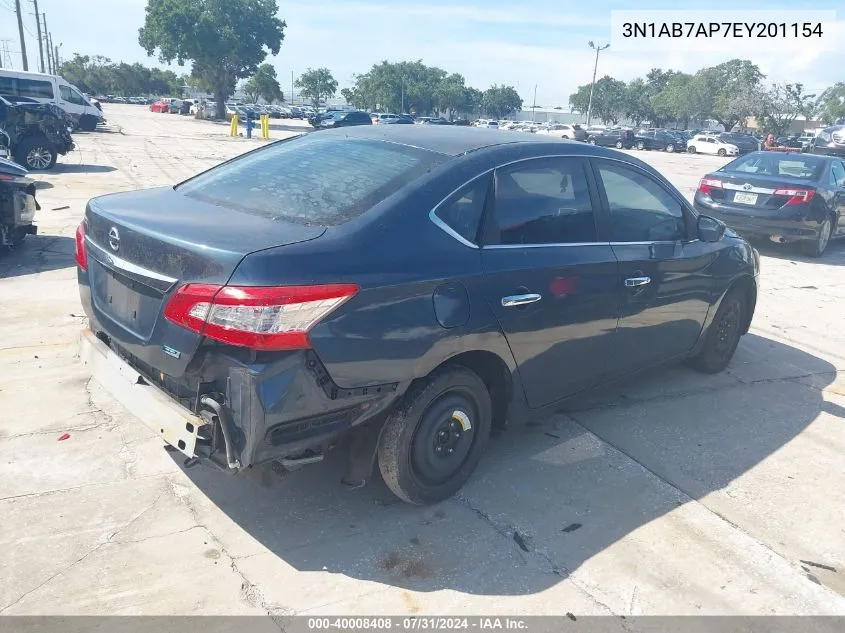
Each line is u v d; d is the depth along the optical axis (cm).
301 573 288
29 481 339
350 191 313
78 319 568
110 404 421
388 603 275
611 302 386
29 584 273
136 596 270
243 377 258
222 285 256
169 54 5166
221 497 337
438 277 299
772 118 7312
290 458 281
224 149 2486
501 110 11669
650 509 350
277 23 5478
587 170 388
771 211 977
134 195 359
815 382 534
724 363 537
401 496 326
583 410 459
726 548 322
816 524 346
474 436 345
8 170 741
